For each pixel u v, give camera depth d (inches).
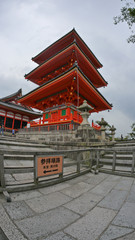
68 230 78.1
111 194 137.1
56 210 100.7
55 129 465.1
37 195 125.9
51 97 803.4
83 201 119.0
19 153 130.2
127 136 986.1
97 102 886.4
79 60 713.0
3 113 984.3
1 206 100.2
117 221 88.8
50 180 159.0
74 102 855.1
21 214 91.7
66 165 181.0
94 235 74.4
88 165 268.2
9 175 176.2
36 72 862.5
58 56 690.8
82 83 615.8
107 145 420.2
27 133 605.3
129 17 239.3
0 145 297.3
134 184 171.3
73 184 165.6
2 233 74.4
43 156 148.2
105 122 476.4
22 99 866.1
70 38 739.4
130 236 73.8
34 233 73.8
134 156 211.3
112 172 225.3
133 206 111.3
